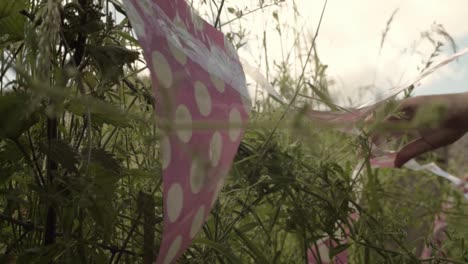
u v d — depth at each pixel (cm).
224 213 81
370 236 93
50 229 53
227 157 51
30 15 51
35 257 51
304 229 86
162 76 41
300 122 28
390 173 142
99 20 53
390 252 89
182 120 43
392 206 118
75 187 48
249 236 96
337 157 106
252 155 85
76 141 61
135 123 65
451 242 106
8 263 54
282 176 83
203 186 45
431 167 125
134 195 66
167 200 40
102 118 57
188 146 42
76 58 53
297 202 88
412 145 121
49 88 25
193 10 58
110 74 51
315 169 93
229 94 56
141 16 43
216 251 72
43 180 53
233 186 84
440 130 120
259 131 93
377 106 78
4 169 54
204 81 50
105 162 52
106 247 58
